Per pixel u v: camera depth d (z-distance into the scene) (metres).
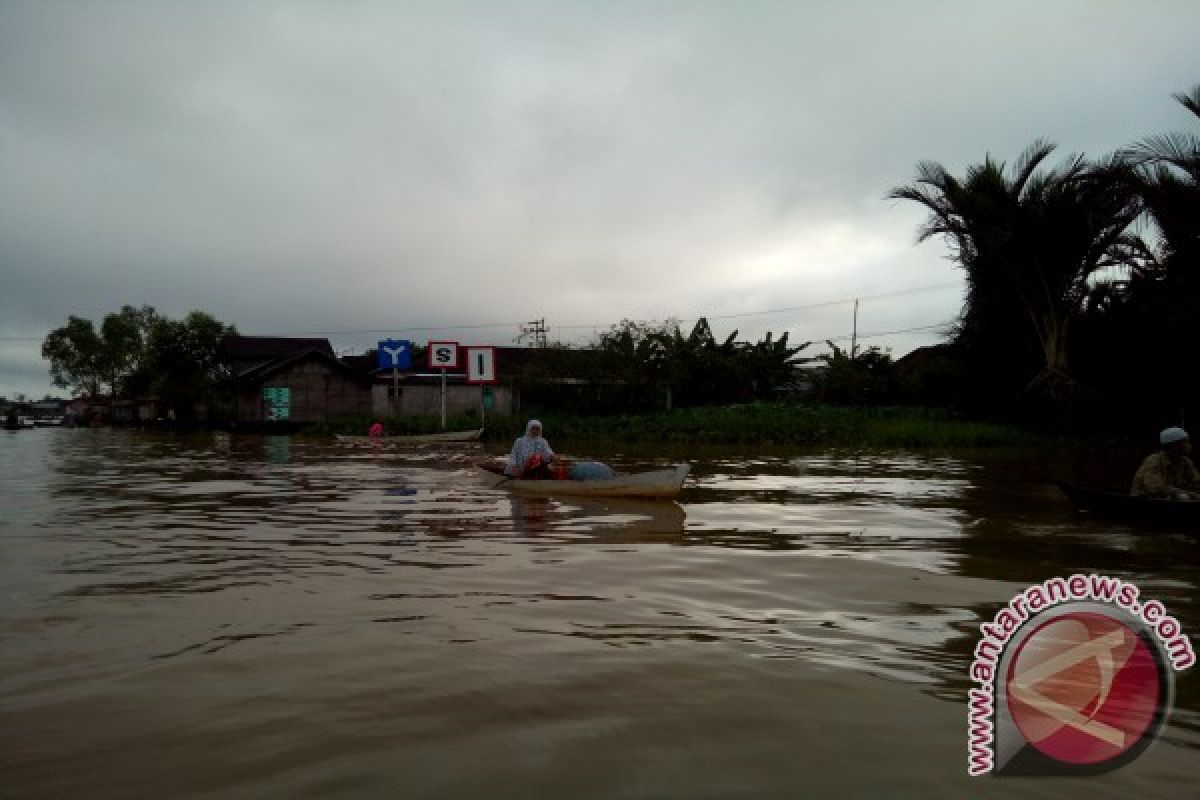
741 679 3.77
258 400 38.81
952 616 4.84
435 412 37.97
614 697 3.55
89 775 2.85
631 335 33.91
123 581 5.71
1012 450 21.17
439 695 3.57
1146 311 22.69
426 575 5.91
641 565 6.28
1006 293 25.44
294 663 3.99
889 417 29.33
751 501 10.33
